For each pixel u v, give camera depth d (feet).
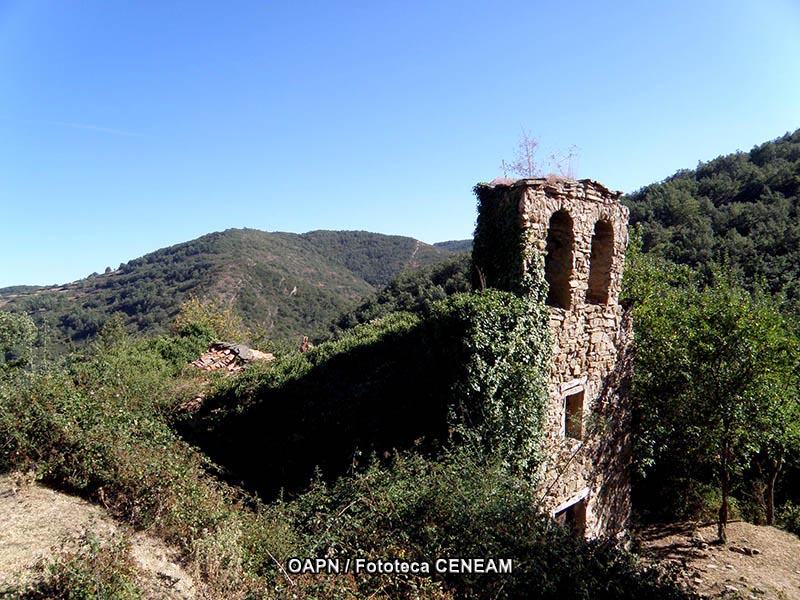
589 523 34.81
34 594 15.17
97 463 22.91
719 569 34.73
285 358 48.52
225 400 40.75
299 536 20.44
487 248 31.14
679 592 19.25
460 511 18.89
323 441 32.32
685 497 46.37
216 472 32.40
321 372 40.24
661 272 54.44
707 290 43.60
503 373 26.20
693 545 39.47
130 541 18.48
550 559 17.89
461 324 25.49
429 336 28.02
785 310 51.11
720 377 37.78
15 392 26.17
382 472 22.75
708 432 39.04
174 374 53.88
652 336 43.39
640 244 59.06
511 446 26.48
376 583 16.52
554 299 32.96
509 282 28.94
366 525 19.36
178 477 22.18
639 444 41.88
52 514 20.65
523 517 19.65
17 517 20.18
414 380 31.65
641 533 41.86
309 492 24.75
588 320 33.83
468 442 24.54
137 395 38.81
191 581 17.85
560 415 31.50
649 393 42.29
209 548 18.54
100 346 57.72
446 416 25.36
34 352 34.01
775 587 32.01
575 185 31.68
